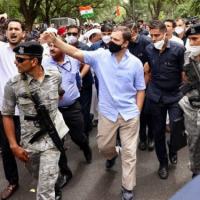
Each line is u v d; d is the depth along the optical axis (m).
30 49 3.42
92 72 6.34
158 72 4.82
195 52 4.03
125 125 4.27
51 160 3.57
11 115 3.67
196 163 4.28
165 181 4.97
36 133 3.57
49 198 3.54
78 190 4.78
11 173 4.67
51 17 38.53
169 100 4.80
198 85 4.05
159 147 4.99
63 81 4.89
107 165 5.33
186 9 20.91
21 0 31.97
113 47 4.06
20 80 3.54
